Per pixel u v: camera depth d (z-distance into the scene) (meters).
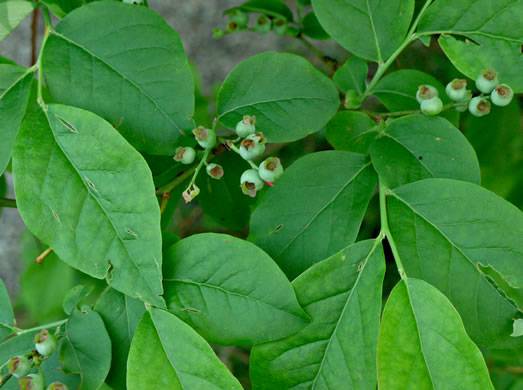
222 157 0.46
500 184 0.52
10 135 0.40
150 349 0.39
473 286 0.40
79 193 0.39
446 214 0.40
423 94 0.42
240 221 0.47
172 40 0.41
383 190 0.41
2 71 0.41
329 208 0.41
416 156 0.42
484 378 0.38
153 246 0.39
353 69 0.46
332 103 0.42
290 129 0.42
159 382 0.39
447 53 0.42
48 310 0.56
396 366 0.39
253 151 0.41
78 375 0.41
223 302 0.39
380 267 0.40
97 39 0.41
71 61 0.41
